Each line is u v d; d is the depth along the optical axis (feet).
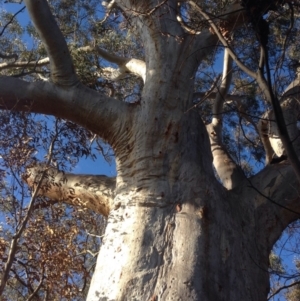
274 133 23.68
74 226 22.30
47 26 21.48
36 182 21.11
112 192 22.94
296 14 27.37
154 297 17.16
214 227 19.40
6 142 20.51
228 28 21.61
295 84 22.93
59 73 22.03
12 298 26.63
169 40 23.41
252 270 19.53
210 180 20.90
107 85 33.09
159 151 21.02
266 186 22.07
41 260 21.01
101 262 18.90
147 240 18.66
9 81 21.85
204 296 17.33
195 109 23.21
